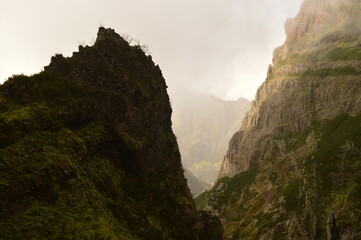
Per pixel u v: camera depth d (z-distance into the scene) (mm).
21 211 29031
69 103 44562
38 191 31641
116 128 50656
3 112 35906
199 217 58219
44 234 28656
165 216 48656
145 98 59562
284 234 163000
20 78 42125
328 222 146875
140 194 47781
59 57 52375
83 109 46531
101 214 37000
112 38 60062
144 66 64375
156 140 58469
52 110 41094
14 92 40125
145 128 56188
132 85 57250
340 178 177875
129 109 54531
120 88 54875
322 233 153000
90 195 38000
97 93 52031
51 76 46844
